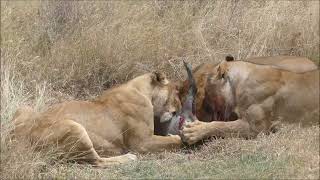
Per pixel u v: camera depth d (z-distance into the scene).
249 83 12.20
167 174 10.72
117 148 11.99
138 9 16.38
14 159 10.60
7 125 11.17
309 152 10.80
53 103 13.91
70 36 15.61
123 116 11.99
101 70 15.06
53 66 14.85
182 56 15.40
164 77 12.55
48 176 10.67
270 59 13.48
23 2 17.41
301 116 12.17
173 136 12.22
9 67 13.86
